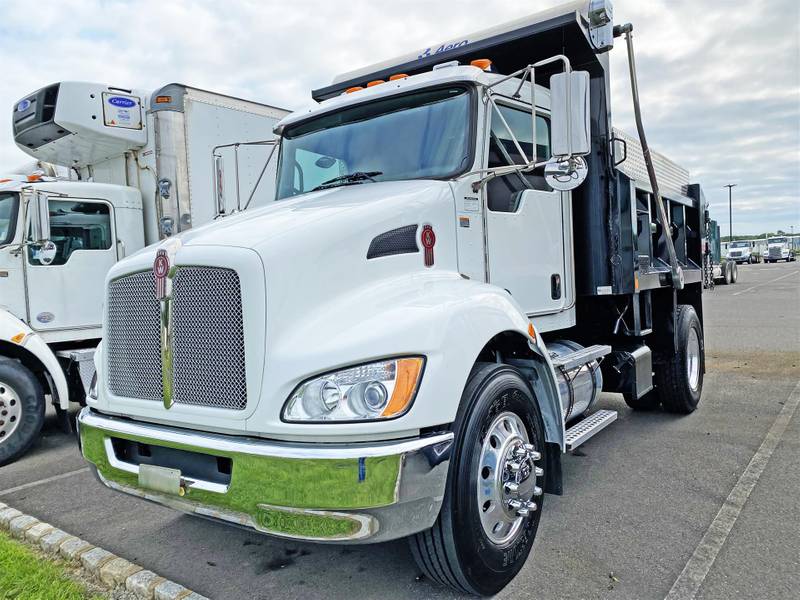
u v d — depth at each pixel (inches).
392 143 164.2
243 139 303.3
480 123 154.9
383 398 101.3
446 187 144.9
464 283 132.0
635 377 211.0
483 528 117.4
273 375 103.1
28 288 253.3
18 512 166.2
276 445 100.5
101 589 128.3
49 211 256.7
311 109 185.2
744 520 150.3
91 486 196.1
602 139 194.9
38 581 128.6
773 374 328.2
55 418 299.9
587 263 200.2
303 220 121.3
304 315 109.7
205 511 108.6
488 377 121.7
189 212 281.7
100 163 311.4
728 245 2534.5
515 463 125.3
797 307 670.5
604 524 151.3
